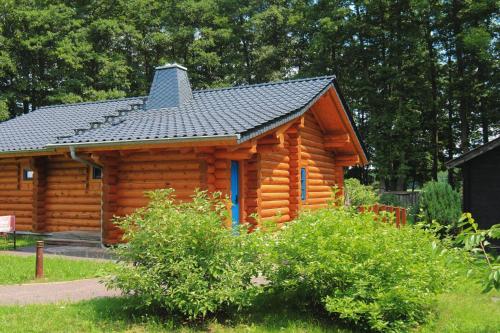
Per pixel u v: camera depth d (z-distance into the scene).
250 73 40.62
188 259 6.79
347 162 19.69
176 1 41.06
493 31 33.34
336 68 36.69
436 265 7.47
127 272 6.86
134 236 7.12
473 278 6.10
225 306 7.17
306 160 16.58
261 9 42.50
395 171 34.19
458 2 33.53
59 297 8.24
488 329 6.90
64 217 15.66
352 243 6.93
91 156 13.06
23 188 16.64
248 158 12.06
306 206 16.38
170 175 12.58
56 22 35.19
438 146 36.81
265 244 7.29
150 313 7.16
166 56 39.94
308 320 7.02
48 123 18.58
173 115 14.17
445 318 7.48
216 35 39.62
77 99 34.00
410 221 17.77
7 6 34.41
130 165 13.16
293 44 41.59
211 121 12.26
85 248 13.88
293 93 14.68
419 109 35.03
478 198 15.66
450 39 35.34
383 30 34.44
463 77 33.47
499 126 36.59
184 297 6.63
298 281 7.16
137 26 39.88
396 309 6.61
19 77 34.56
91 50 36.22
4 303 7.79
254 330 6.56
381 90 35.31
